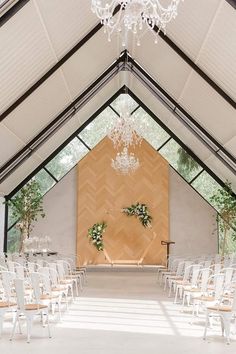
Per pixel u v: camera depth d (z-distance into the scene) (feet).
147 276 58.54
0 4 26.63
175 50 37.93
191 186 67.21
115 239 67.92
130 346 23.71
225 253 65.26
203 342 24.66
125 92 65.10
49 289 29.30
